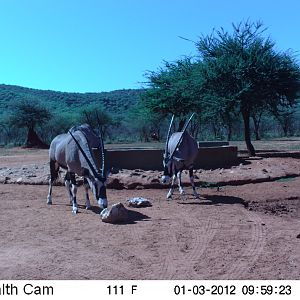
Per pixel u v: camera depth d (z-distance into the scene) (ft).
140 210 42.60
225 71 86.28
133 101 399.44
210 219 39.19
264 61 86.58
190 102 99.35
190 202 46.70
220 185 56.65
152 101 106.01
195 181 56.80
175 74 104.06
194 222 38.06
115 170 59.88
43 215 40.81
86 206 43.65
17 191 53.47
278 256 29.27
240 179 57.98
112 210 37.83
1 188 55.72
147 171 60.75
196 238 33.42
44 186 57.36
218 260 28.55
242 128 227.61
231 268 27.14
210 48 92.79
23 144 203.00
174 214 41.01
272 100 90.48
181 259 28.78
